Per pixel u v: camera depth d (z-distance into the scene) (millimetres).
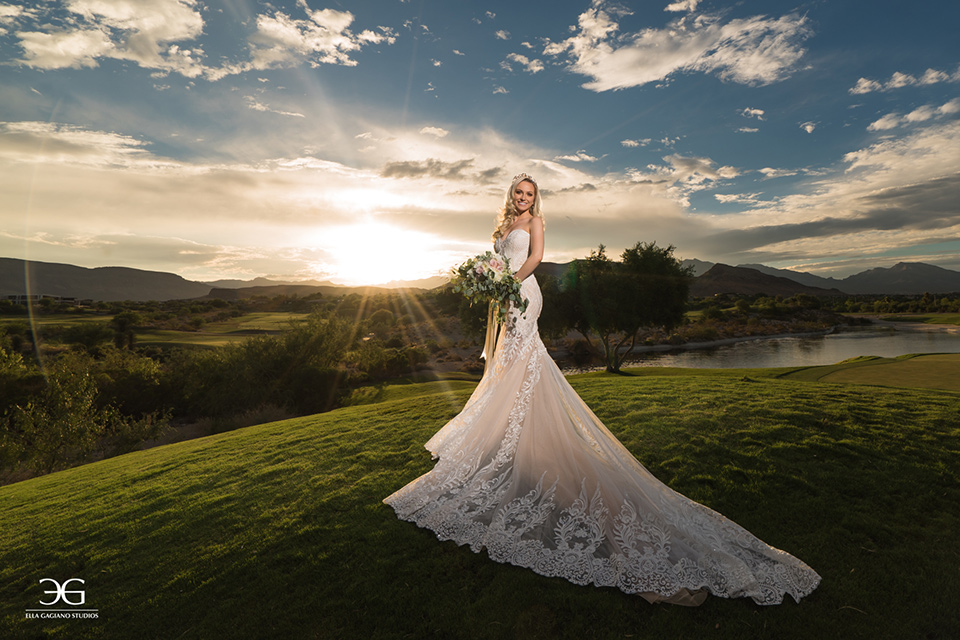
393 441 6746
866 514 3943
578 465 3672
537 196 4223
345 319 32844
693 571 3049
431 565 3494
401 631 2945
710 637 2703
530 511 3547
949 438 5410
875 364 14117
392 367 33500
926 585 3078
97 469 9430
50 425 17406
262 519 4629
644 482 3654
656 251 27734
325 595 3344
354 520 4266
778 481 4539
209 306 116438
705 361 36312
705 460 5121
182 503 5496
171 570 3969
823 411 6547
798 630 2732
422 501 4129
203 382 27000
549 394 3930
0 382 23219
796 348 43562
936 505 4035
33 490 8375
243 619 3217
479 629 2883
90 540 4906
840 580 3164
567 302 28406
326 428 8508
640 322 27375
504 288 3881
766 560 3221
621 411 7262
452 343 51500
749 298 109375
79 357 26719
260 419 23375
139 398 26906
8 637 3385
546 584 3180
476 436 4043
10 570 4508
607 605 2965
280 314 93688
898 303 102375
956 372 11930
